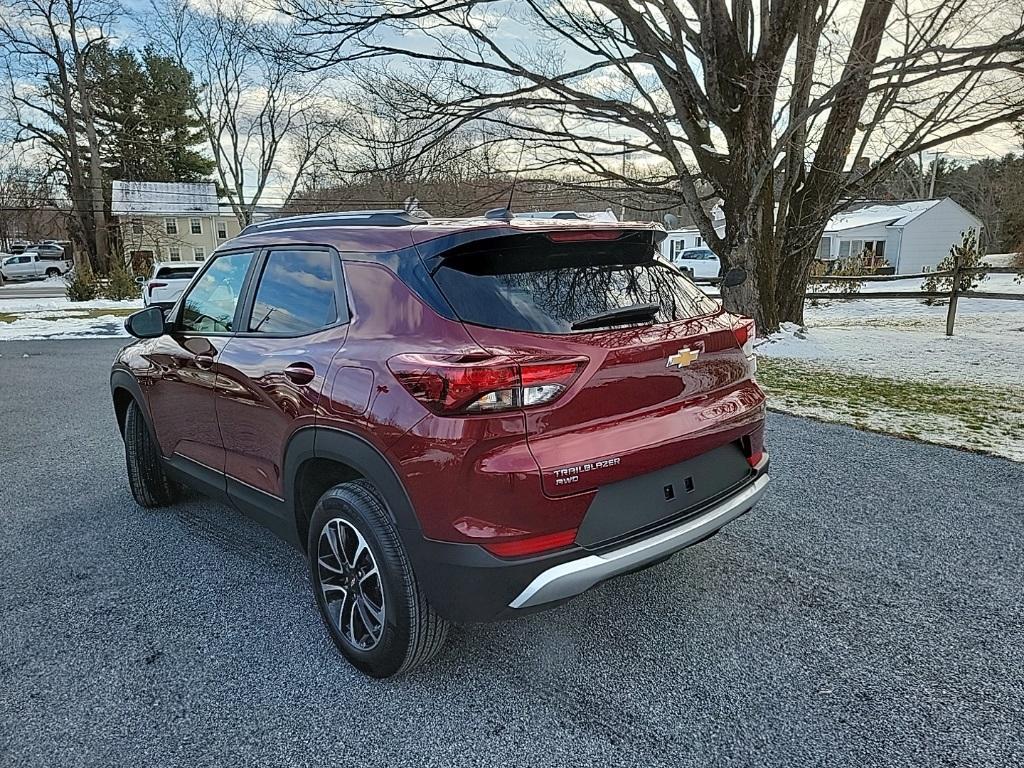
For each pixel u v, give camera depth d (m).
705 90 9.83
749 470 2.82
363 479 2.47
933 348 10.01
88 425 6.45
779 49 8.99
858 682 2.37
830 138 11.23
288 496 2.74
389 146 10.80
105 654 2.63
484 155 11.07
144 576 3.28
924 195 49.41
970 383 7.54
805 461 4.82
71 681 2.46
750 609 2.86
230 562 3.43
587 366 2.19
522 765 2.03
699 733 2.14
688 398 2.53
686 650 2.58
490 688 2.39
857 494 4.15
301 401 2.53
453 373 2.03
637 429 2.30
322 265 2.73
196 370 3.28
